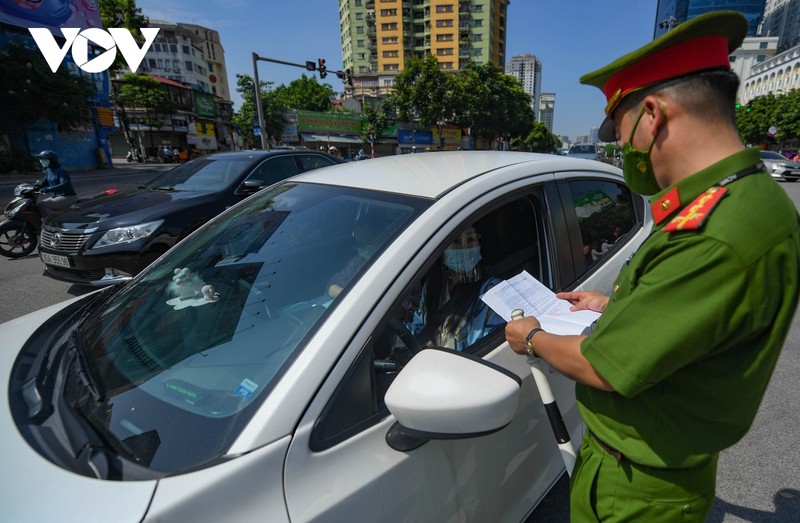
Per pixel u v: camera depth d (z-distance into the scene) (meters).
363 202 1.56
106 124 28.38
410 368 1.06
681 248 0.79
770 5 126.44
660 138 0.87
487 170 1.68
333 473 0.99
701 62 0.82
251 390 1.07
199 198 4.74
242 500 0.90
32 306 4.56
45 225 4.47
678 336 0.77
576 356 0.94
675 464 0.91
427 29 81.44
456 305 1.48
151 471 0.93
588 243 1.99
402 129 49.12
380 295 1.17
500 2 83.88
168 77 74.12
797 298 0.77
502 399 1.00
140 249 4.14
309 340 1.10
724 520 2.00
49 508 0.88
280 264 1.48
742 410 0.85
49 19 23.45
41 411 1.14
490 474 1.35
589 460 1.08
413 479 1.11
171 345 1.31
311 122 48.41
